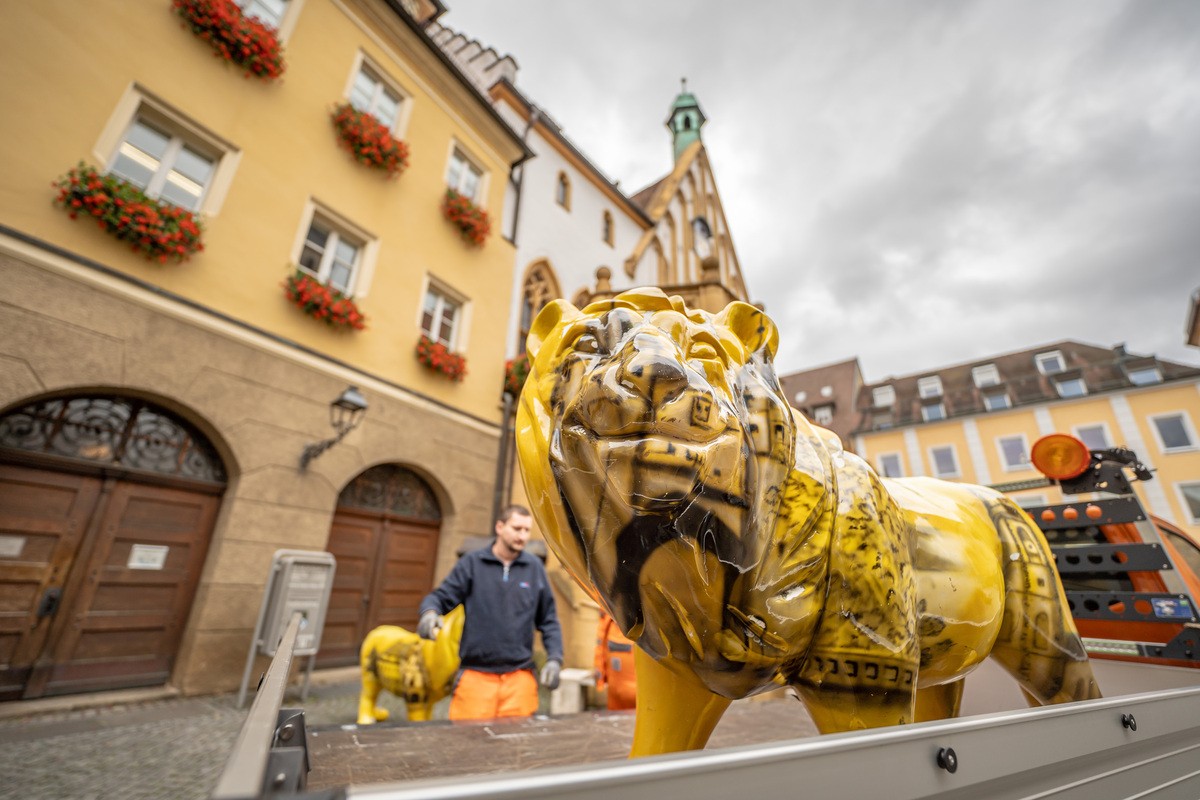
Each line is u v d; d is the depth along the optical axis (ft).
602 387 1.54
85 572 12.86
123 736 10.18
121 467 13.58
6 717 11.01
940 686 3.53
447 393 22.39
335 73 20.51
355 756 3.78
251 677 13.60
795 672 2.11
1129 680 4.34
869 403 75.92
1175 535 6.07
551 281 31.91
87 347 12.78
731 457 1.60
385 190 21.53
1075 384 61.62
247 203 16.79
